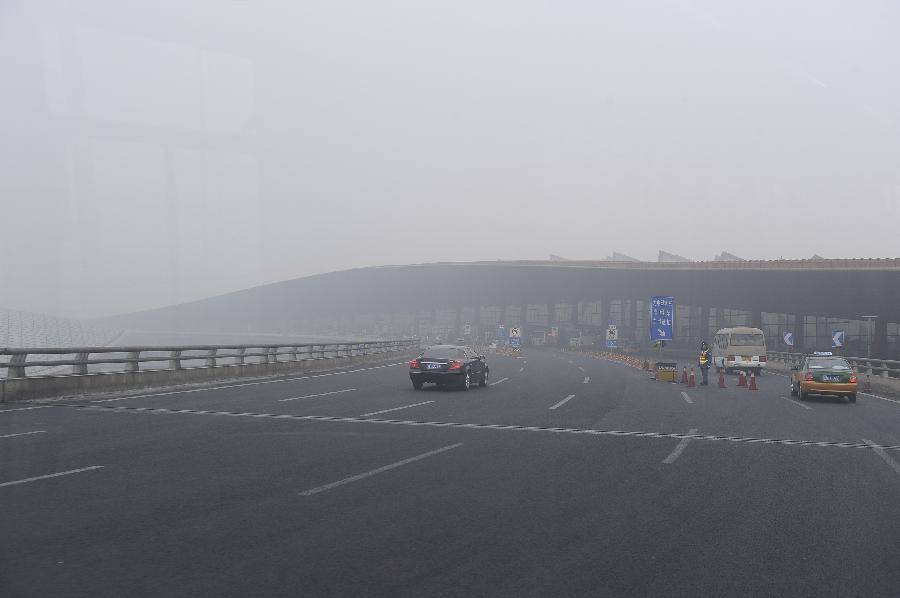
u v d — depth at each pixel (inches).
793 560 239.1
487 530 271.4
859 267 2266.2
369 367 1593.3
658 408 764.6
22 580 209.6
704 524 285.0
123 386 842.2
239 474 368.5
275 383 1048.2
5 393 693.3
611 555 241.9
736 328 1633.9
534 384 1114.1
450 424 587.2
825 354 979.3
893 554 247.6
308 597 199.2
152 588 204.5
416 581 213.2
